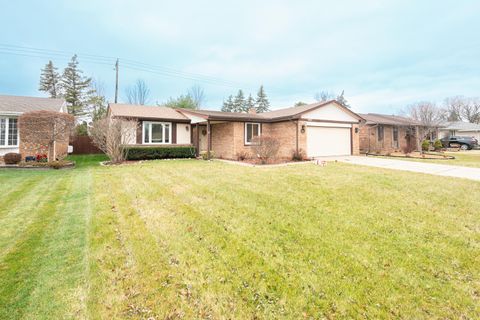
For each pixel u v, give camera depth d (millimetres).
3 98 16375
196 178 8703
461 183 7727
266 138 13469
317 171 9969
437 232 4309
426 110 21781
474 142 26000
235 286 2898
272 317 2449
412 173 9531
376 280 3006
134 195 6613
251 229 4398
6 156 12375
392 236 4152
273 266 3279
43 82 34656
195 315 2475
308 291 2811
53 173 10406
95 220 4828
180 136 17938
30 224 4656
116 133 13797
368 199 6094
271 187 7270
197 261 3398
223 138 16859
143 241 3961
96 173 10195
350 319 2438
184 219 4875
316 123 16031
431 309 2561
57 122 12797
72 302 2615
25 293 2736
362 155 18234
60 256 3506
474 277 3088
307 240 3996
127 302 2631
